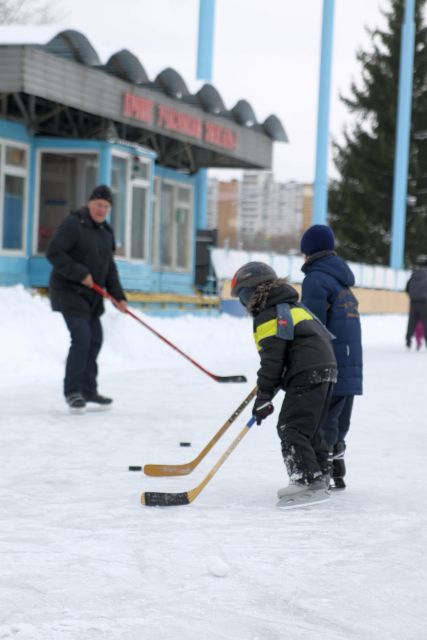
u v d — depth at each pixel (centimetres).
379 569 772
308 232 1098
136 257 3991
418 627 639
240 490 1091
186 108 4197
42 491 1072
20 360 2452
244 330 3866
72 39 3356
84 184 3706
